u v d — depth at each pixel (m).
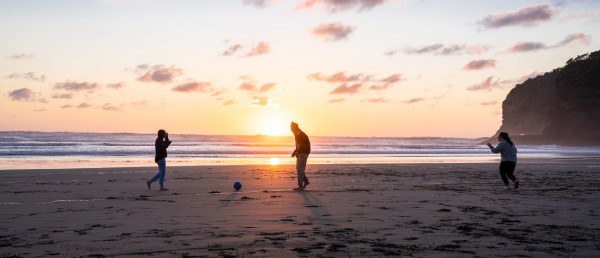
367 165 25.22
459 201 10.17
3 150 39.03
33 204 9.41
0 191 11.91
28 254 5.08
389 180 15.98
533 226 7.00
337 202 9.89
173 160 30.12
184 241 5.80
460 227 6.87
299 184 12.50
